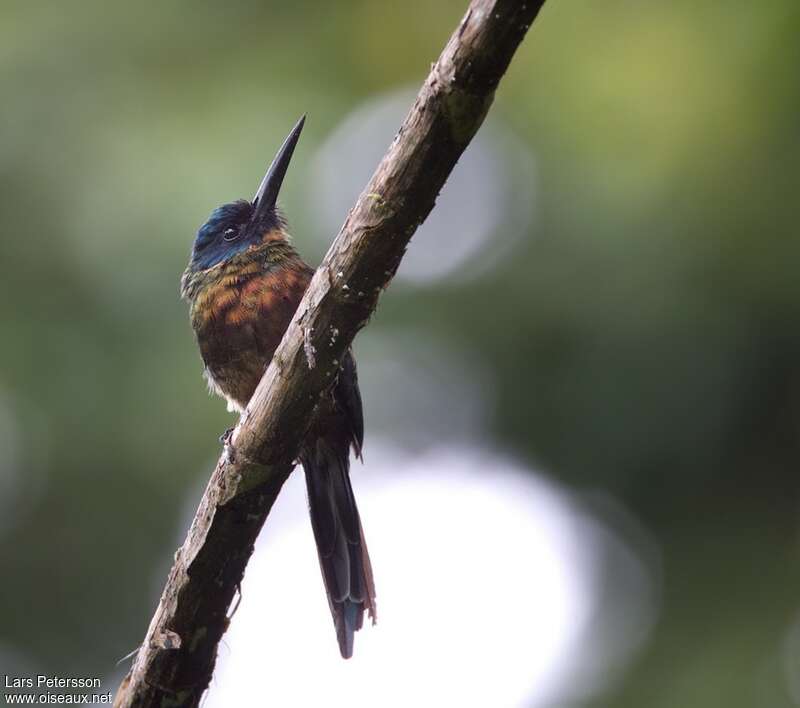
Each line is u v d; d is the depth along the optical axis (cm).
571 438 1188
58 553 1218
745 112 1115
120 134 1153
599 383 1152
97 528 1210
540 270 1168
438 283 1208
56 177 1147
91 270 1135
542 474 1207
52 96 1166
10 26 1191
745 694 1052
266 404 584
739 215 1111
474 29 495
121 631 1229
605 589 1170
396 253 546
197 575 614
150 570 1221
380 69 1224
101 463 1170
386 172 532
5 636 1220
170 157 1138
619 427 1155
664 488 1177
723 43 1137
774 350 1123
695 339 1123
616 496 1191
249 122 1166
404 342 1212
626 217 1138
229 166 1134
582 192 1164
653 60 1156
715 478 1164
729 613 1127
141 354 1151
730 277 1120
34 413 1149
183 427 1166
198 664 634
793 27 1098
